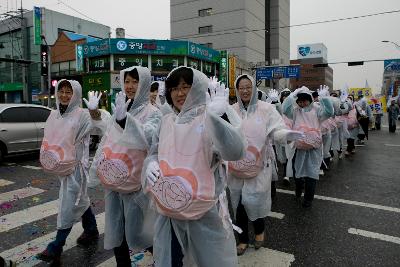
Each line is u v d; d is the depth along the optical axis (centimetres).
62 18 3525
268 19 5691
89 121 341
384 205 530
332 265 339
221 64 3014
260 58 4956
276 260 347
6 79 3894
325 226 441
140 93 275
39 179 705
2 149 862
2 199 565
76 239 397
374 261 346
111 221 285
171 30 4994
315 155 516
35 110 951
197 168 206
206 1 4684
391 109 1778
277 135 337
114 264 342
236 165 337
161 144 219
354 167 847
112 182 269
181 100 213
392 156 1013
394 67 3512
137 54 2555
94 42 2586
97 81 2500
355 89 2009
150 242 286
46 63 2375
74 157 338
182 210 204
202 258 216
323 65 2892
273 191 576
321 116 513
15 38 3725
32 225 449
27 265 338
